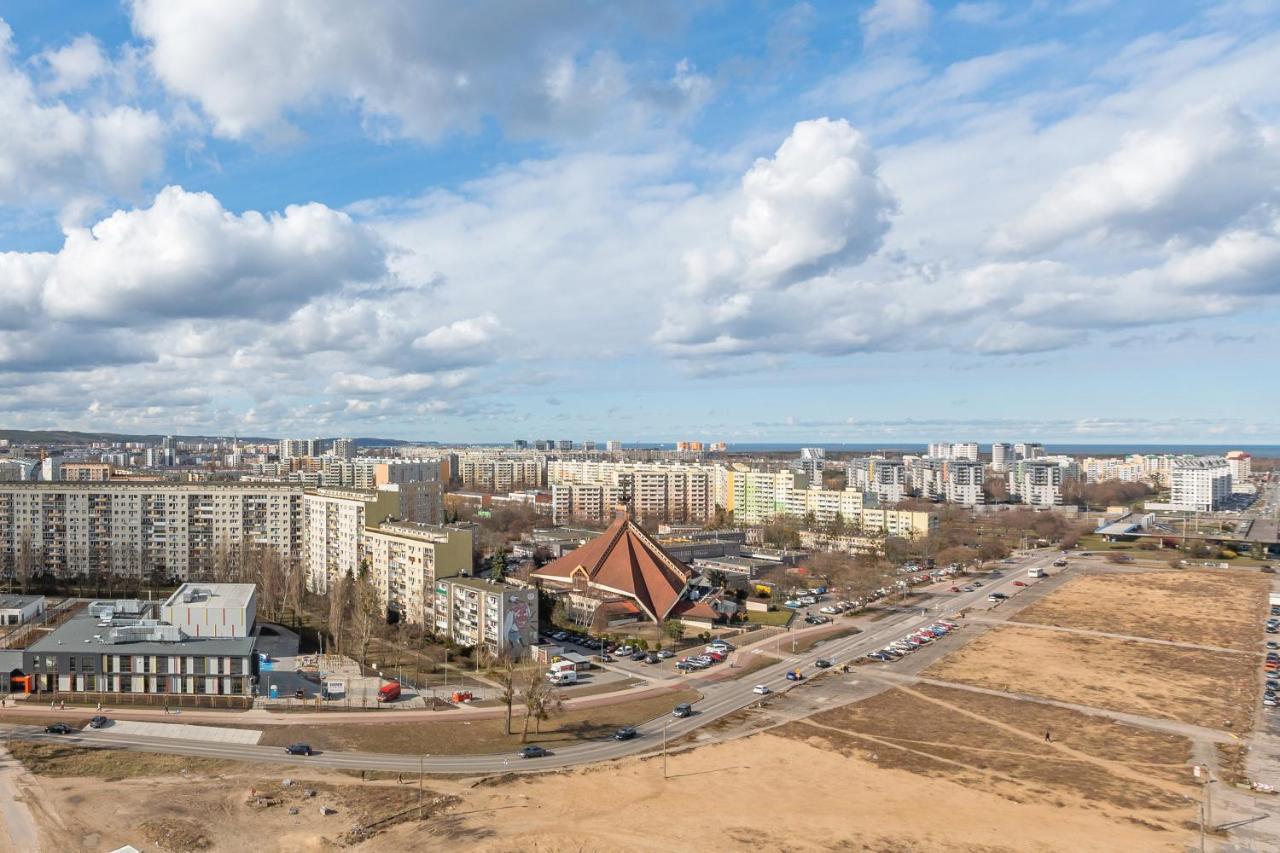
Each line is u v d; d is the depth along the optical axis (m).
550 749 156.38
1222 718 180.12
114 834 117.12
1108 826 127.50
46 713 168.25
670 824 125.81
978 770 149.75
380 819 124.19
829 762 152.62
